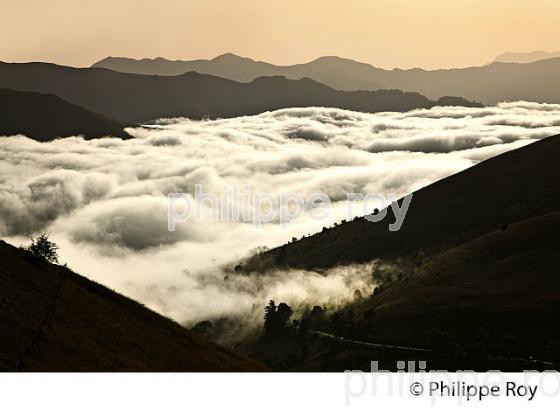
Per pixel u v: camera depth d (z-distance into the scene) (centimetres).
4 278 5478
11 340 4509
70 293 5825
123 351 5197
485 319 12562
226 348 6500
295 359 13512
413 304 14100
